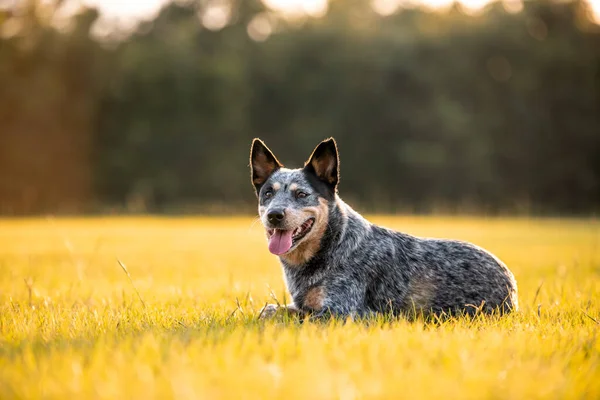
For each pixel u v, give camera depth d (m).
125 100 57.44
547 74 63.44
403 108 60.97
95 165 57.03
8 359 5.03
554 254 17.41
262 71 61.75
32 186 55.00
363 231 8.05
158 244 21.17
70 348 5.27
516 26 63.53
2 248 19.08
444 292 7.88
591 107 63.50
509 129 63.69
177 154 58.44
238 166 57.78
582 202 62.47
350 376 4.54
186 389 4.09
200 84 57.44
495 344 5.43
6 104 54.66
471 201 59.78
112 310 7.82
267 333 5.69
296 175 8.08
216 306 8.29
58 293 9.73
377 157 61.69
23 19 56.69
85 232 26.66
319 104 62.41
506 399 4.20
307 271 7.85
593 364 4.97
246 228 30.52
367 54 60.97
